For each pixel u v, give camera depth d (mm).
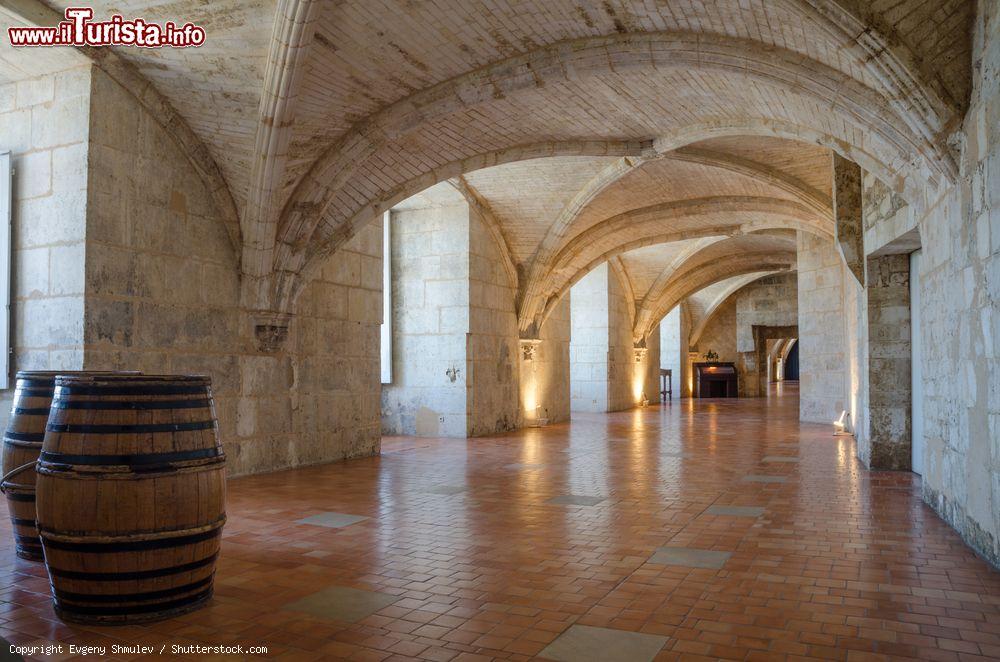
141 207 7391
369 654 3283
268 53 6656
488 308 14469
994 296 4609
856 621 3660
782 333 31328
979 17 4734
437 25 6758
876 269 8992
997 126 4453
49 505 3605
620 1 6297
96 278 6930
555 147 10148
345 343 10516
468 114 8797
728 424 16406
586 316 21609
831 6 4879
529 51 7312
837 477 8422
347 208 9227
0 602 3979
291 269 8758
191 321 7941
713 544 5285
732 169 11609
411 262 14188
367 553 5055
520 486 7941
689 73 7555
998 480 4586
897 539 5422
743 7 5641
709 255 22828
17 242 7250
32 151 7203
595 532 5688
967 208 5141
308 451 9711
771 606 3900
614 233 15875
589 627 3602
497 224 14516
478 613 3816
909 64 4984
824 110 6605
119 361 7137
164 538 3645
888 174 6871
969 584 4281
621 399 22500
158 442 3660
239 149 7785
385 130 8062
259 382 8906
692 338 31766
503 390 15031
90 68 6906
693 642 3393
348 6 6297
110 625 3631
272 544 5320
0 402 7297
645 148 10406
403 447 12023
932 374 6496
